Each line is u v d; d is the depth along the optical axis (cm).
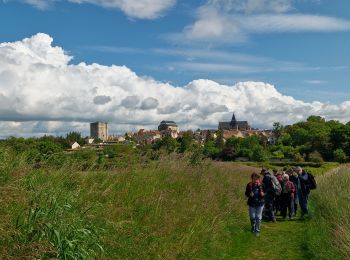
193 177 1496
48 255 559
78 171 982
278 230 1519
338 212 1359
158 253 828
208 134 13088
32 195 650
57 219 621
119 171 1148
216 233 1136
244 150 10075
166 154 1530
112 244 723
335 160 9131
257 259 1097
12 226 562
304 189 1830
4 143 876
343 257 954
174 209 1060
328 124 13962
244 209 1692
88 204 771
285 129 14650
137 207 982
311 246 1155
